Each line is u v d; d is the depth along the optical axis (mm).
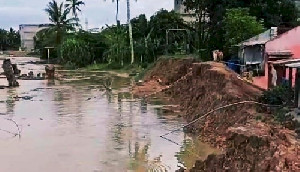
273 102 27703
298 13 61500
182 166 21719
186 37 75000
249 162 16984
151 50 78312
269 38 45812
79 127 30875
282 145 17109
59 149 25172
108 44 86375
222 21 57531
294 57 38656
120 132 29125
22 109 38656
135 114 35438
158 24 80875
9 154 24266
